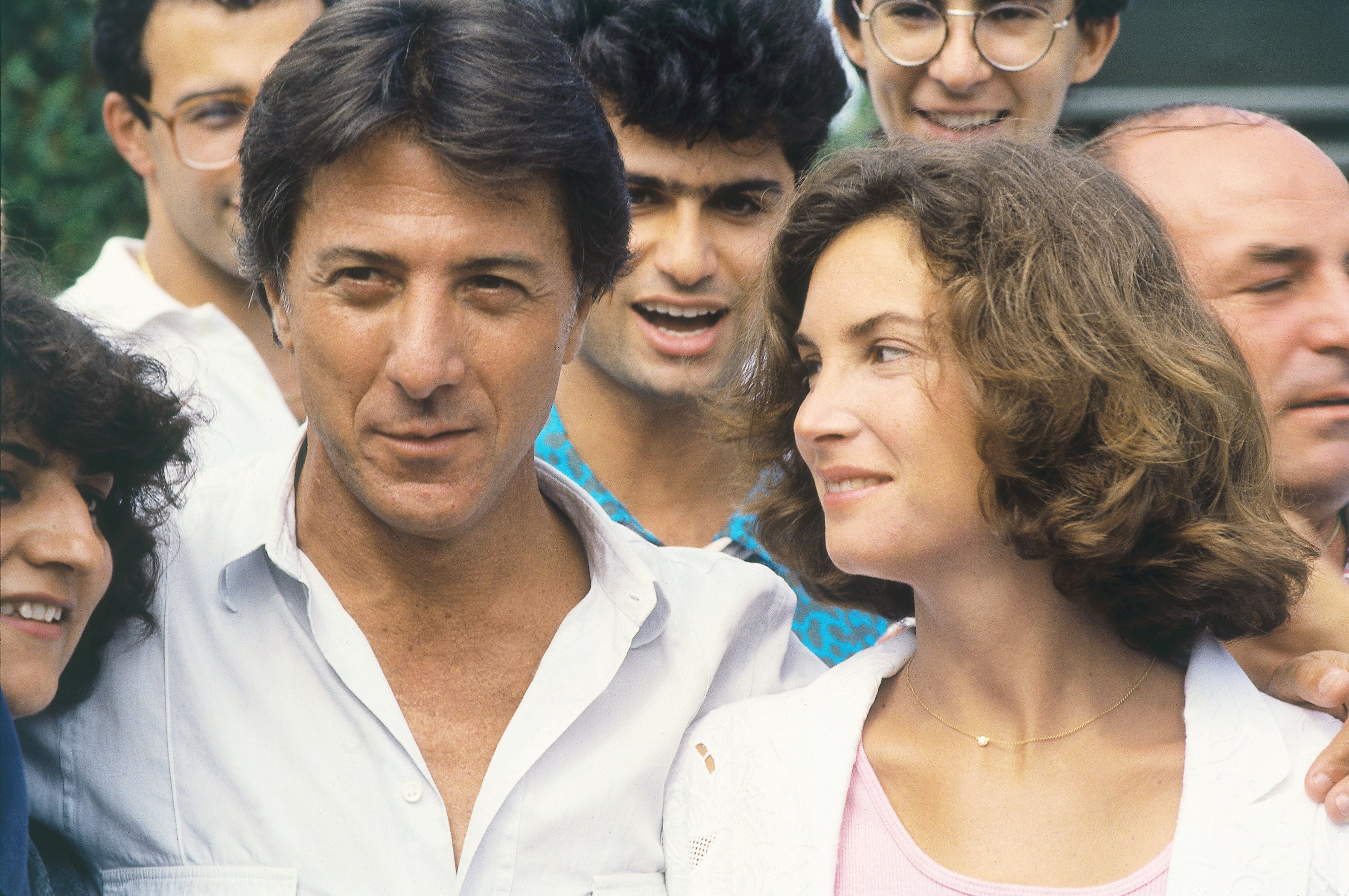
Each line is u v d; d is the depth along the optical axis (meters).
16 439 2.60
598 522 3.10
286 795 2.82
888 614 3.19
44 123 8.77
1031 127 4.15
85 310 4.27
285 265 2.73
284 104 2.62
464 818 2.86
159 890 2.82
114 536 2.86
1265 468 2.84
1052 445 2.62
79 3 8.77
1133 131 3.49
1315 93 7.50
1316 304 3.14
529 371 2.71
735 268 4.09
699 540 4.32
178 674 2.92
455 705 2.96
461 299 2.63
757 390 3.16
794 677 3.36
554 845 2.87
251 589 2.97
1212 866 2.50
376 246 2.56
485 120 2.52
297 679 2.90
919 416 2.63
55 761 2.94
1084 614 2.81
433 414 2.62
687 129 3.88
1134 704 2.81
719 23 3.84
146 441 2.83
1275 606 2.78
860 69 4.85
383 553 2.94
